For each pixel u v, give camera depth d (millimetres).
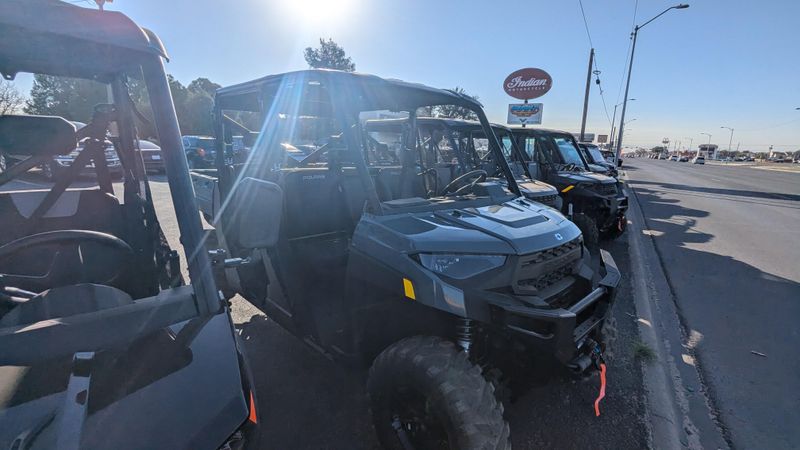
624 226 7828
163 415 1138
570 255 2486
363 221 2332
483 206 2734
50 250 2055
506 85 14836
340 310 2611
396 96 2891
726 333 3967
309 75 2498
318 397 2787
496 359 2148
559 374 2041
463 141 7184
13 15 1143
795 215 10961
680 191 17125
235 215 1816
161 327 1322
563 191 7465
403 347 1981
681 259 6488
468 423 1730
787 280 5496
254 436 1294
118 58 1369
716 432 2609
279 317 3002
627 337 3785
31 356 1133
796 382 3160
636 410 2754
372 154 5652
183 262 4711
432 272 1966
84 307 1374
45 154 1433
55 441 988
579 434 2525
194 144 15023
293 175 2904
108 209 2303
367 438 2422
